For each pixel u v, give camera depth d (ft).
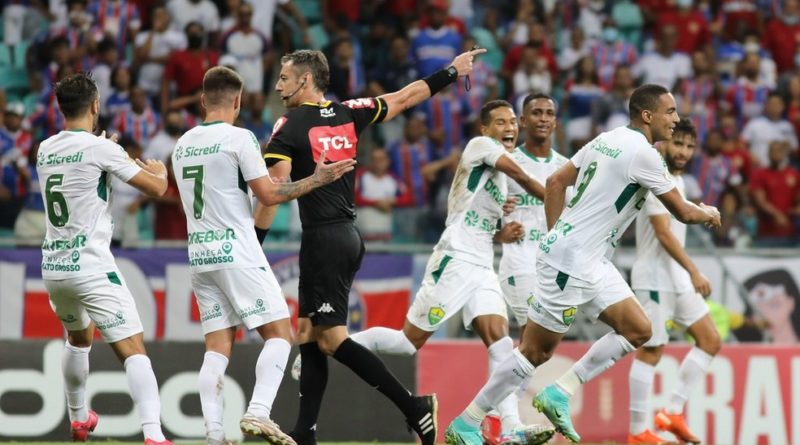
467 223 79.97
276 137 67.72
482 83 154.10
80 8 151.12
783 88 166.30
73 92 66.44
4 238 120.57
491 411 77.05
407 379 102.32
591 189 69.15
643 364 90.58
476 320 79.36
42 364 95.91
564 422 71.15
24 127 137.28
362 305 118.52
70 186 65.67
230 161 65.05
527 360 71.00
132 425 95.71
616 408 106.52
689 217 68.80
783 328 123.85
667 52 164.96
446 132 149.28
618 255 119.96
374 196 136.77
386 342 81.51
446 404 103.81
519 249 83.10
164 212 130.41
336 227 67.72
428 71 153.38
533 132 83.15
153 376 66.85
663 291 89.56
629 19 171.42
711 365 109.09
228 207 65.31
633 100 69.87
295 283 118.01
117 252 117.19
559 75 161.89
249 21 148.77
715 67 170.19
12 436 94.73
